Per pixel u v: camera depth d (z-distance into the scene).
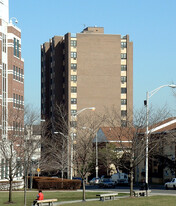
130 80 137.50
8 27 83.31
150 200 37.94
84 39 135.50
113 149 80.25
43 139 63.56
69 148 64.88
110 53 136.25
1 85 78.69
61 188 60.88
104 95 135.12
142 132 54.97
